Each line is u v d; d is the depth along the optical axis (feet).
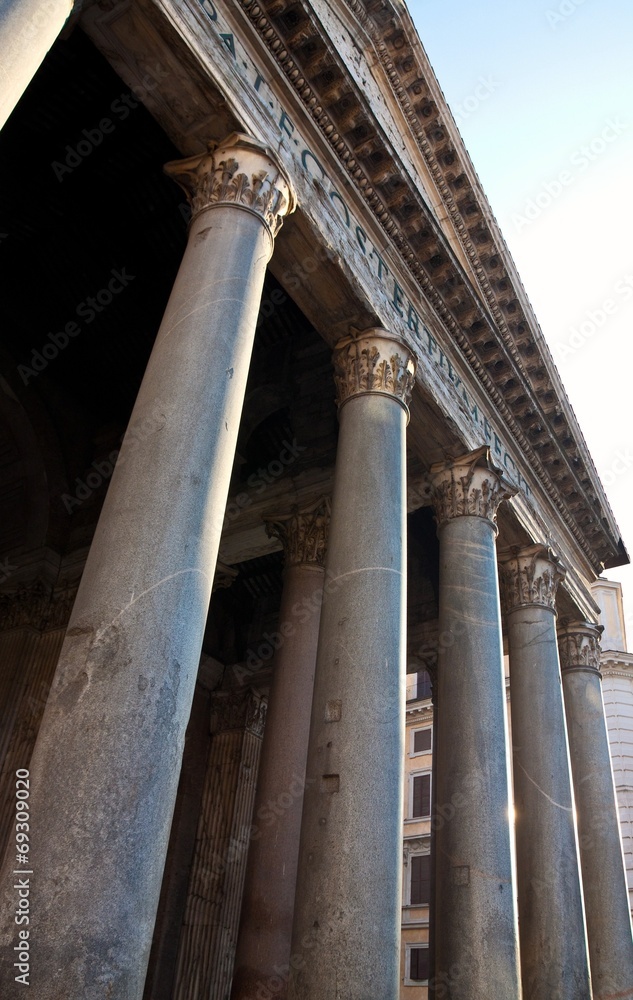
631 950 53.47
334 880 26.68
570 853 46.24
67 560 56.44
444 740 40.24
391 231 42.34
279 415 55.72
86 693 20.51
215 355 26.55
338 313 39.45
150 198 45.06
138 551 22.59
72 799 19.02
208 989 57.67
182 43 29.37
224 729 68.28
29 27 22.31
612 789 59.36
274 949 38.91
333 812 27.96
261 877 40.57
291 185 33.14
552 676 51.72
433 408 44.24
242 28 33.35
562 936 43.50
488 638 42.09
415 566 66.49
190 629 22.35
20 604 55.01
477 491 46.21
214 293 27.96
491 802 37.78
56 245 48.83
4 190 44.70
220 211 30.30
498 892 35.76
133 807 19.27
